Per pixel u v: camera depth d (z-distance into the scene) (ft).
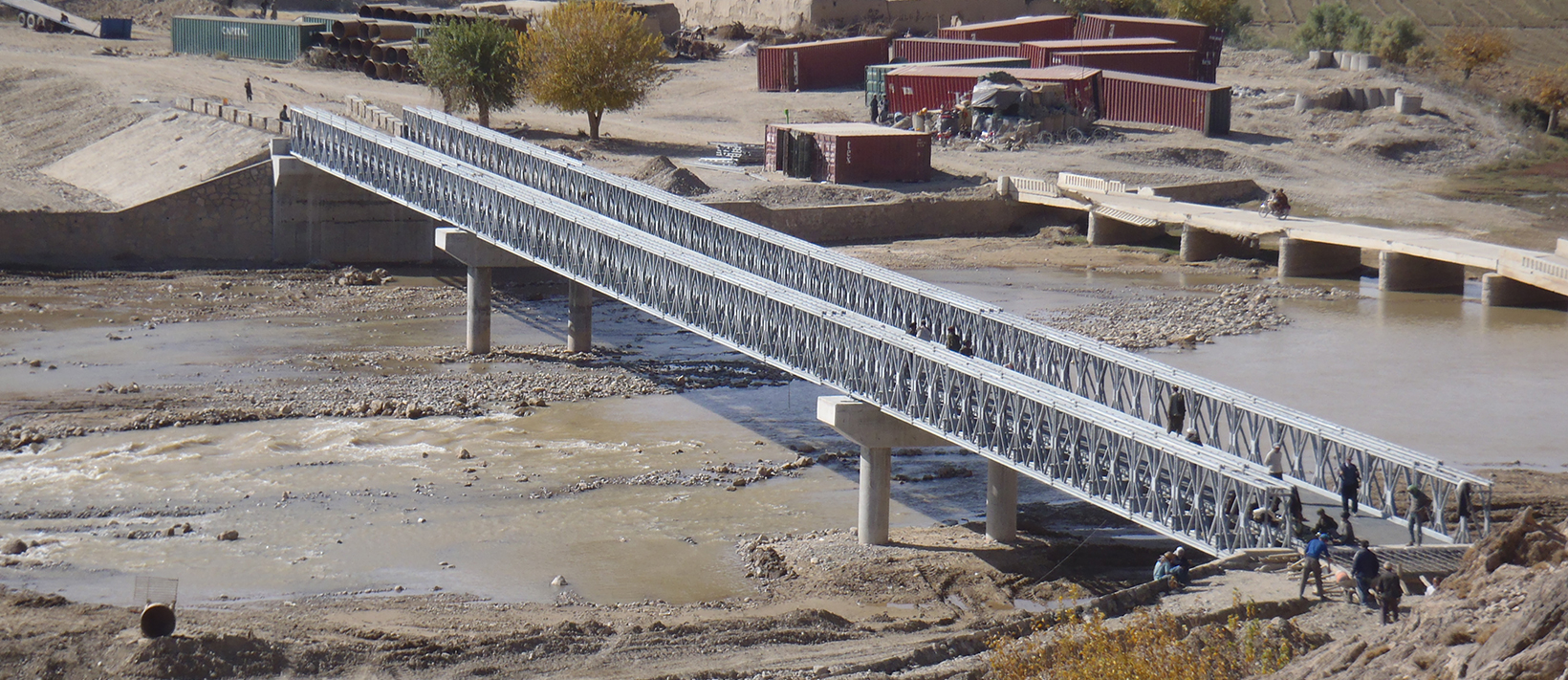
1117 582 92.22
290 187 207.72
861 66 357.20
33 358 150.00
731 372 153.89
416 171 168.25
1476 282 208.23
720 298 116.26
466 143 185.98
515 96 280.10
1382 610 66.95
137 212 201.77
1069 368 103.55
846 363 101.24
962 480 117.29
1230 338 168.76
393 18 358.64
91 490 108.37
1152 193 246.47
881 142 251.19
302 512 104.94
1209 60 366.84
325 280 201.67
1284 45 463.01
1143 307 186.39
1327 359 157.38
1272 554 76.64
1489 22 542.98
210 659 68.90
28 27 365.40
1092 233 237.86
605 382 147.54
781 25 417.49
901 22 417.08
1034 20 376.89
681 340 171.42
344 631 77.25
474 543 99.45
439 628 79.25
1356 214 251.19
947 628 82.48
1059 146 287.28
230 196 206.59
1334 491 89.45
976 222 246.27
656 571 94.79
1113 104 314.76
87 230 199.00
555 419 133.08
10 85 276.82
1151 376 97.60
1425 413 133.90
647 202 152.76
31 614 76.95
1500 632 43.88
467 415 133.28
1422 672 45.62
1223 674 59.47
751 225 137.39
